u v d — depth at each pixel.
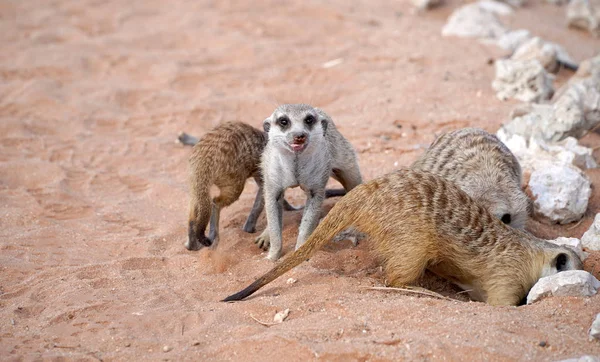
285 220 9.73
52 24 18.95
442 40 16.95
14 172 11.26
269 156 8.55
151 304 7.52
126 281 8.09
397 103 13.58
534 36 17.78
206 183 8.56
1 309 7.53
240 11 19.27
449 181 8.20
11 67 15.97
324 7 19.06
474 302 7.32
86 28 18.73
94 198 10.64
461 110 13.05
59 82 15.36
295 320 6.95
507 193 8.86
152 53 16.89
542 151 10.62
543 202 9.55
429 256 7.81
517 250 7.72
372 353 6.20
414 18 18.94
